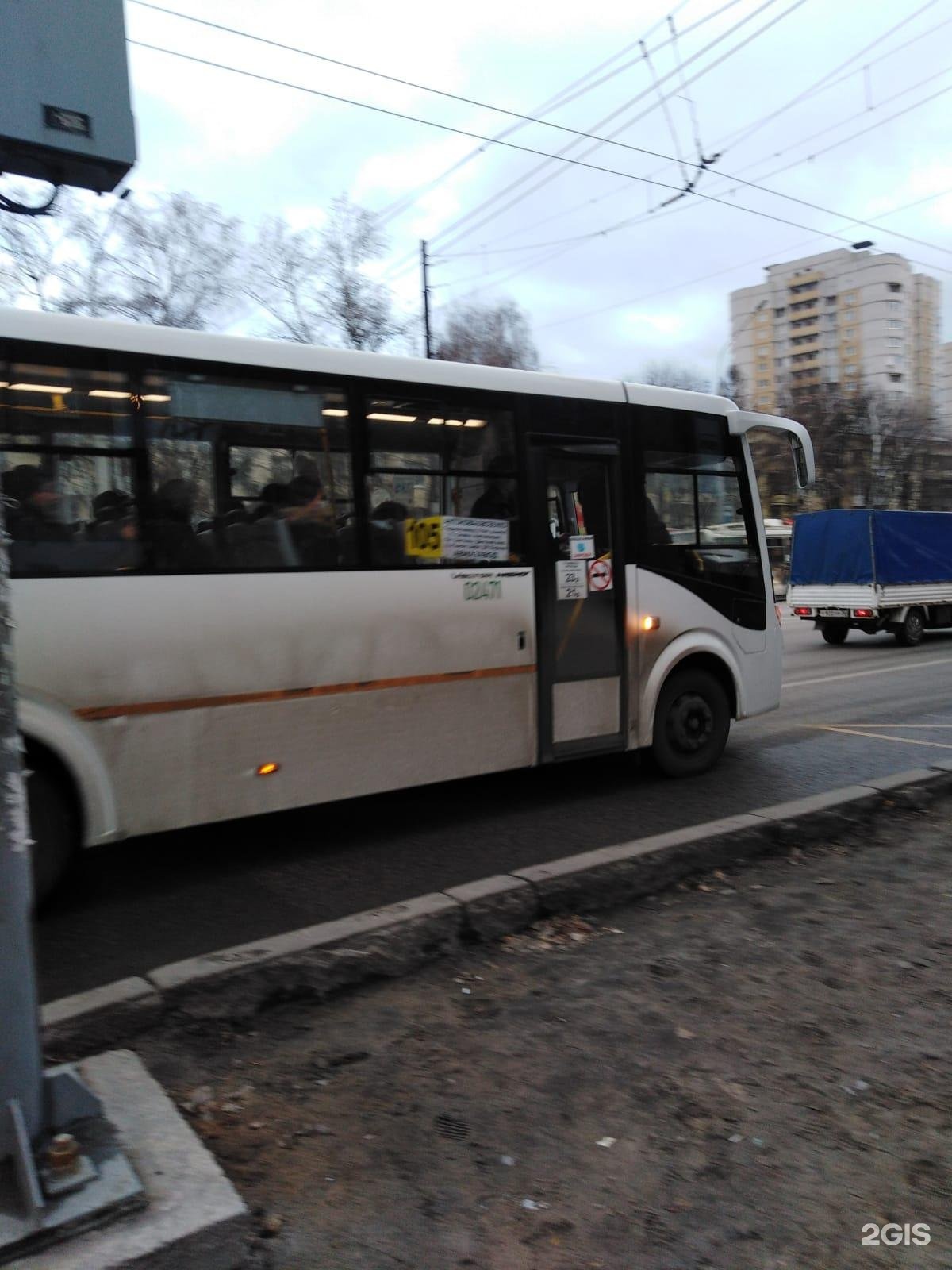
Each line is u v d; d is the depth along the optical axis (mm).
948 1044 3361
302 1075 3197
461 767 5941
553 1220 2465
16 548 4422
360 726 5492
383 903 4820
